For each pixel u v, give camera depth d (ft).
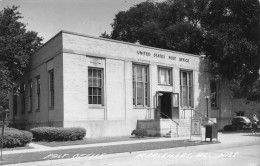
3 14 108.88
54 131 70.90
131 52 91.86
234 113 181.98
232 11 116.47
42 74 94.89
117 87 87.86
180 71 104.73
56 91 82.17
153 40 130.31
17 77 115.85
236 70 117.80
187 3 126.31
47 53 90.33
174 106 98.89
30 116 106.52
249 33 115.96
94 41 84.43
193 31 122.31
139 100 93.20
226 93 122.11
